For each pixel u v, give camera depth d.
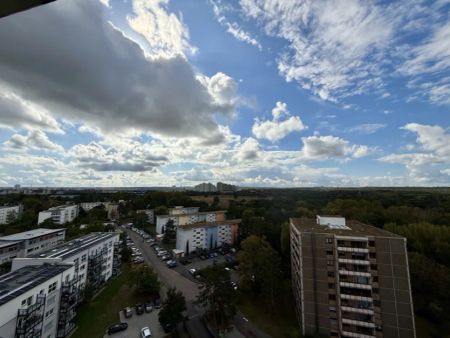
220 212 142.88
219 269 46.91
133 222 147.88
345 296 41.16
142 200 188.12
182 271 72.62
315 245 44.34
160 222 122.06
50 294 39.22
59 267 44.53
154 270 72.88
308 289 43.09
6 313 30.81
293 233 57.25
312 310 42.31
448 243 58.97
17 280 37.84
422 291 50.53
